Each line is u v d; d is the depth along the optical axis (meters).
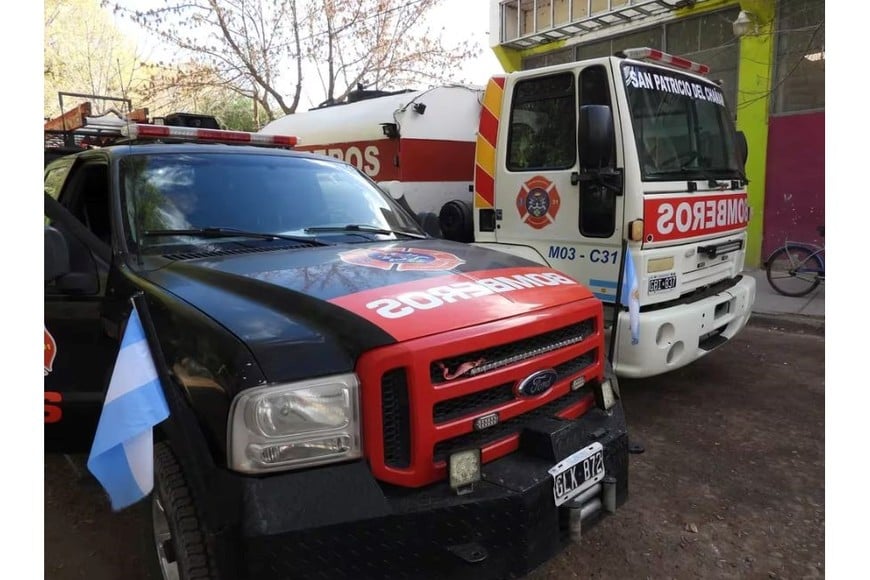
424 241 3.43
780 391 5.20
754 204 10.03
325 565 1.90
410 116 6.57
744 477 3.78
